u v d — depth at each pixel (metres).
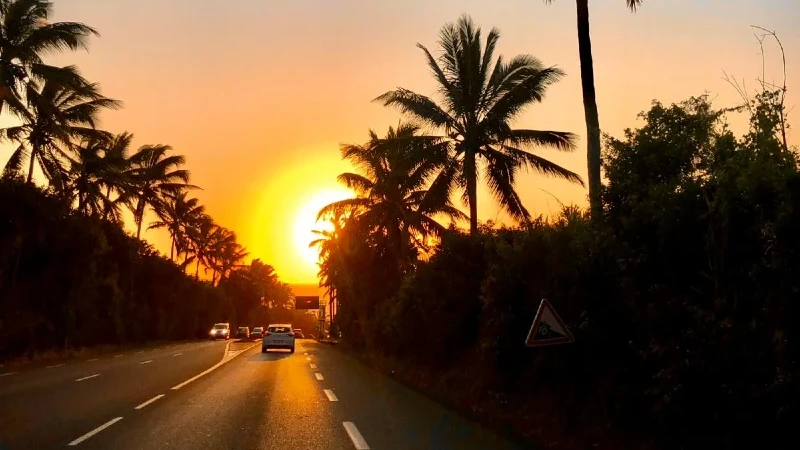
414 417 11.70
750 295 6.77
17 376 19.80
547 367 11.47
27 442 9.17
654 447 7.82
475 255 17.19
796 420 6.00
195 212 71.50
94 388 16.25
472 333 16.88
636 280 8.20
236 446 8.98
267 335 37.12
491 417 11.65
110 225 43.34
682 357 7.14
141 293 56.38
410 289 22.27
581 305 9.73
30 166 33.88
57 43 29.89
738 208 7.02
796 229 5.85
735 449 6.61
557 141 24.30
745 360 6.50
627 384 8.57
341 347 43.81
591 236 9.50
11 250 27.20
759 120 7.50
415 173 25.73
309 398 14.52
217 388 16.45
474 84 24.61
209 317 83.75
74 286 33.03
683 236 7.75
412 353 22.34
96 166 41.09
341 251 39.50
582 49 14.11
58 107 36.06
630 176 8.97
